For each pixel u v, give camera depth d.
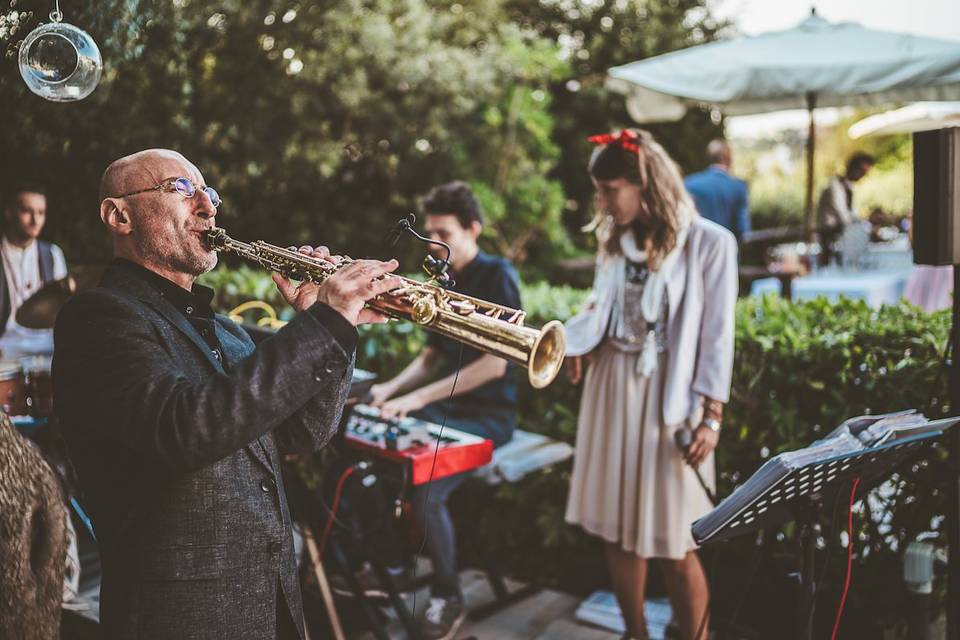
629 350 2.89
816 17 6.00
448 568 3.17
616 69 6.04
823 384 3.19
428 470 2.93
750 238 10.92
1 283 4.12
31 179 4.91
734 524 2.14
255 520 1.72
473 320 1.69
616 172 2.82
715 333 2.78
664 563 2.95
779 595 3.22
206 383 1.56
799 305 3.59
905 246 9.84
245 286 4.71
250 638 1.70
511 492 3.96
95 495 1.70
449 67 8.56
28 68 2.20
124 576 1.65
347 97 7.98
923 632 2.68
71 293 3.35
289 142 7.93
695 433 2.79
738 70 5.50
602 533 2.98
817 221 9.27
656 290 2.81
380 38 7.98
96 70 2.25
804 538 2.25
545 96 10.28
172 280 1.82
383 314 1.79
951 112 7.55
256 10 7.21
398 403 3.22
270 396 1.54
